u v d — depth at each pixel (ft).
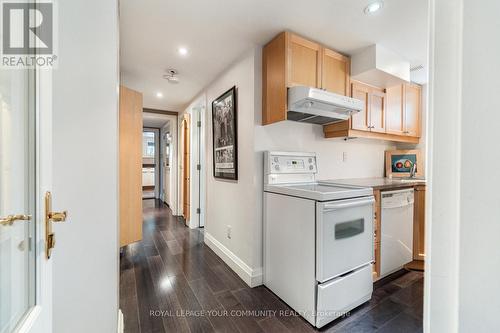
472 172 0.90
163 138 21.65
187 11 5.38
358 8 5.29
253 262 6.83
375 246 6.89
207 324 5.16
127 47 7.02
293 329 5.02
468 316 0.92
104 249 3.56
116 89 4.01
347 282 5.49
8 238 1.72
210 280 7.09
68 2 2.57
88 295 3.11
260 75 6.94
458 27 0.94
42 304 1.88
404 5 5.18
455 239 0.96
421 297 6.25
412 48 7.07
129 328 5.02
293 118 7.18
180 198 15.61
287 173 7.14
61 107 2.47
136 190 9.03
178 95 12.10
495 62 0.83
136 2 5.05
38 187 1.89
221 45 6.90
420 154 9.80
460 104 0.93
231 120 8.06
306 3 5.12
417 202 8.07
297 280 5.59
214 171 9.55
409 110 9.46
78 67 2.79
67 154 2.62
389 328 5.06
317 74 6.57
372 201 6.05
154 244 10.15
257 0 5.03
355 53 7.30
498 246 0.84
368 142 9.91
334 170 8.73
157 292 6.41
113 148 3.84
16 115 1.78
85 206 3.02
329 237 5.16
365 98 7.94
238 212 7.70
